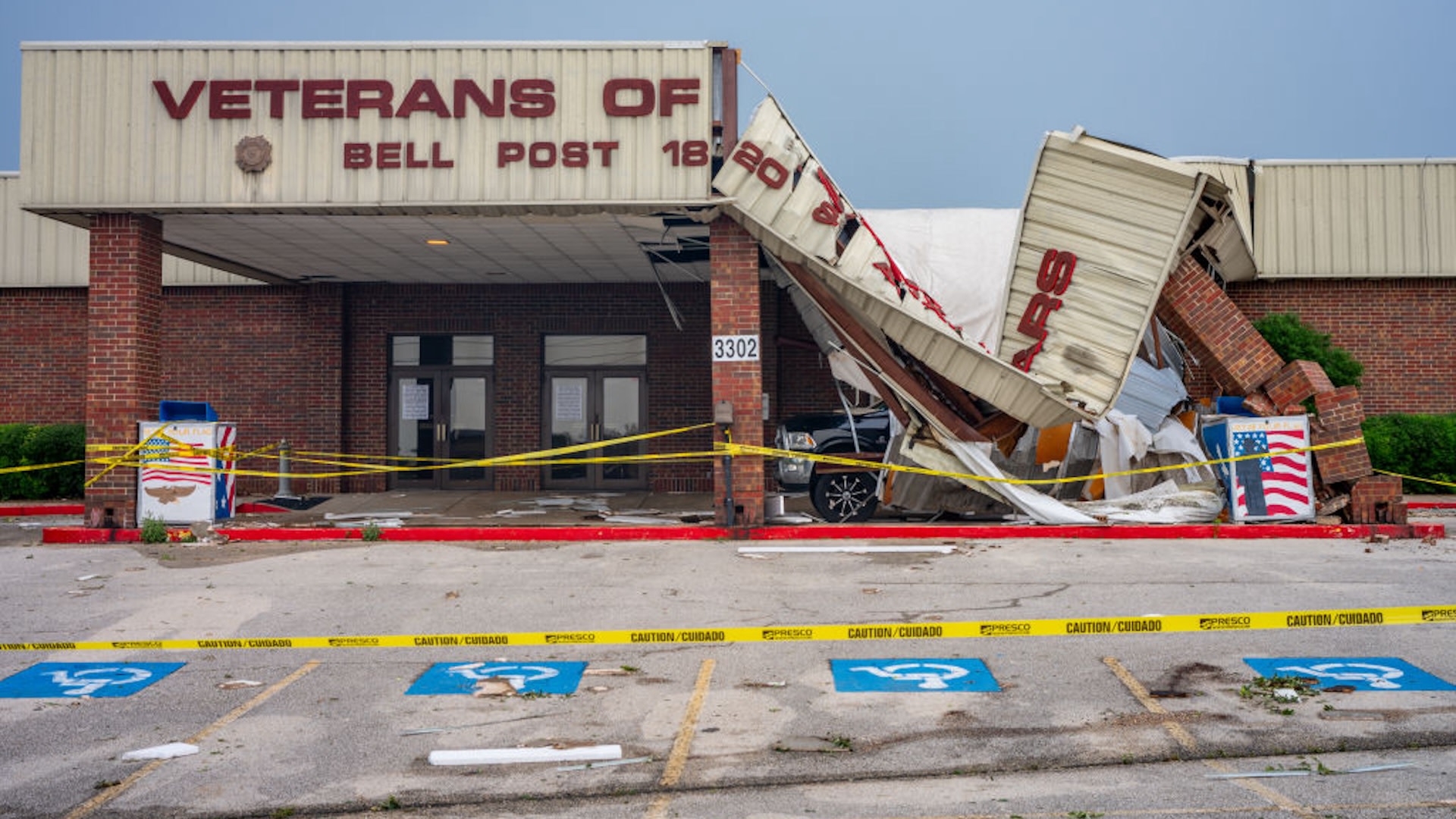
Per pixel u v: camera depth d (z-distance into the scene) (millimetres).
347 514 17906
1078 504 15734
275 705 7777
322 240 17484
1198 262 16312
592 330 22328
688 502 20094
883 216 18859
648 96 14938
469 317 22422
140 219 15484
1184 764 6352
